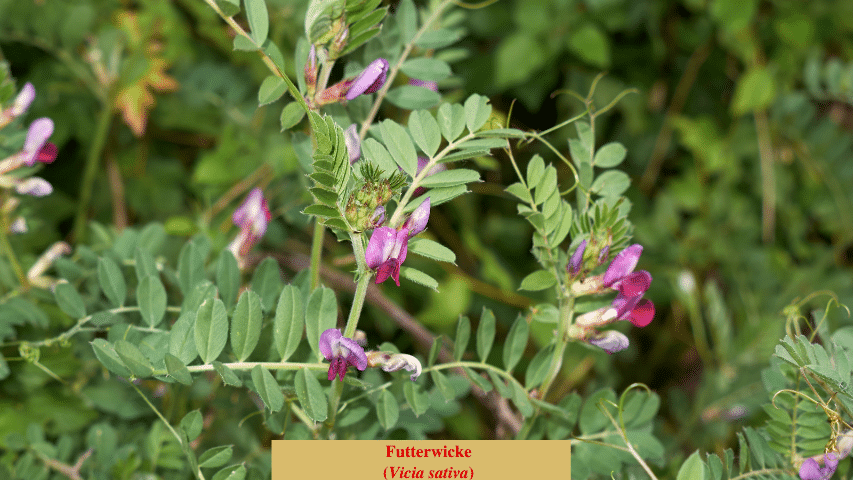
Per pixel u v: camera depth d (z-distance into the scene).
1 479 0.85
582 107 1.19
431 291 1.00
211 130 1.06
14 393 0.88
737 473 0.80
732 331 1.12
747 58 1.18
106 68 1.00
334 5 0.77
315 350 0.78
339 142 0.74
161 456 0.85
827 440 0.80
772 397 0.80
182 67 1.06
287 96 0.89
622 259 0.79
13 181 0.84
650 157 1.25
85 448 0.88
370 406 0.82
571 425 0.82
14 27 0.97
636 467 0.83
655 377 1.13
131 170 1.08
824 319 0.81
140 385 0.86
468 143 0.79
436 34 0.84
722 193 1.22
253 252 0.95
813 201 1.21
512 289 1.05
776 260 1.18
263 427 0.87
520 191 0.80
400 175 0.76
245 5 0.78
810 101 1.18
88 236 0.99
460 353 0.82
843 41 1.19
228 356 0.79
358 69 0.81
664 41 1.23
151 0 1.04
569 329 0.81
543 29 1.11
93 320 0.82
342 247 1.00
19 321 0.85
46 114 1.02
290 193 0.99
